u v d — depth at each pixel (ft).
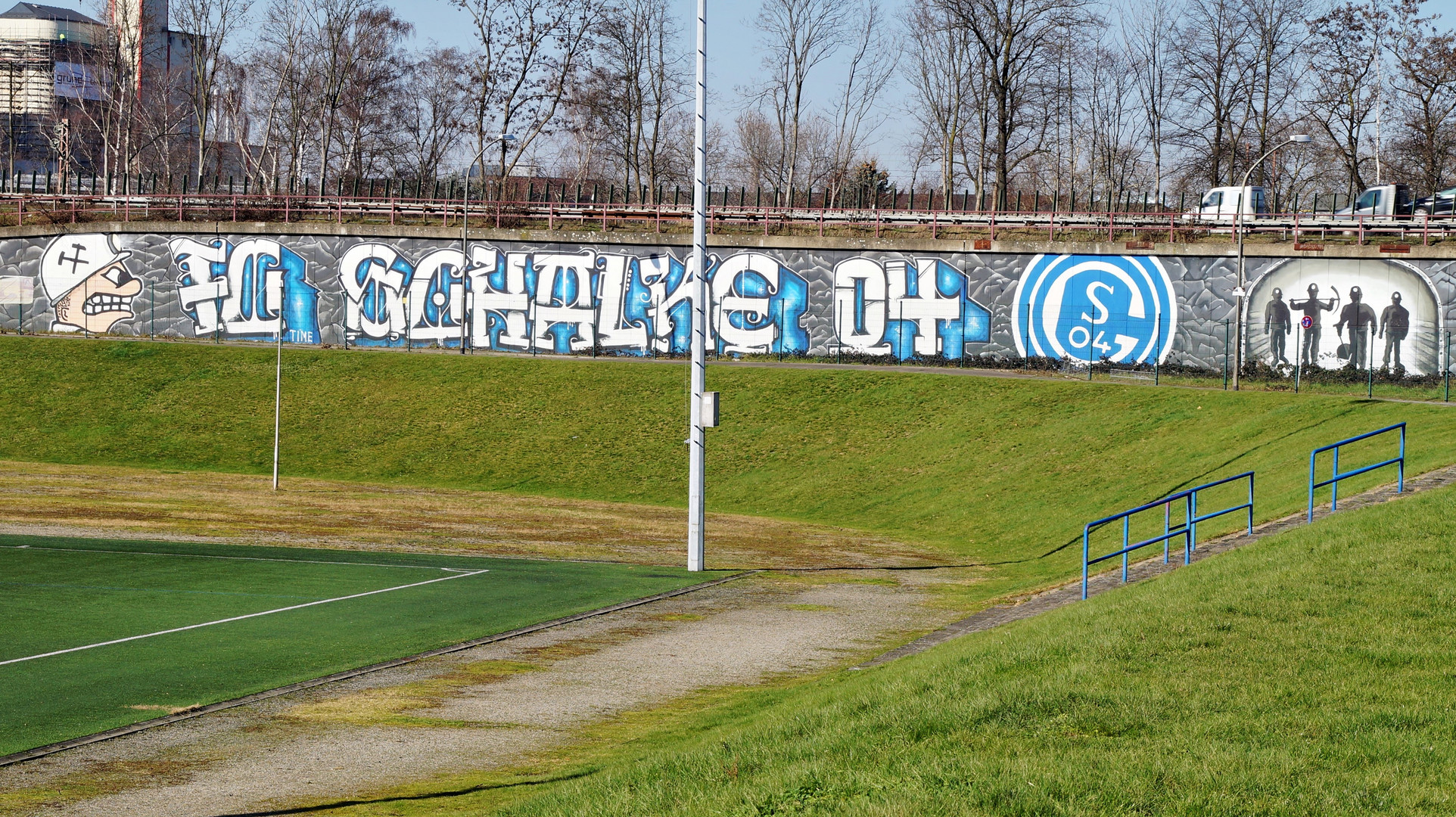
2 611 70.95
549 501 146.72
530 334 210.79
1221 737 33.99
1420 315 168.86
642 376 185.26
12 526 108.68
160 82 332.60
